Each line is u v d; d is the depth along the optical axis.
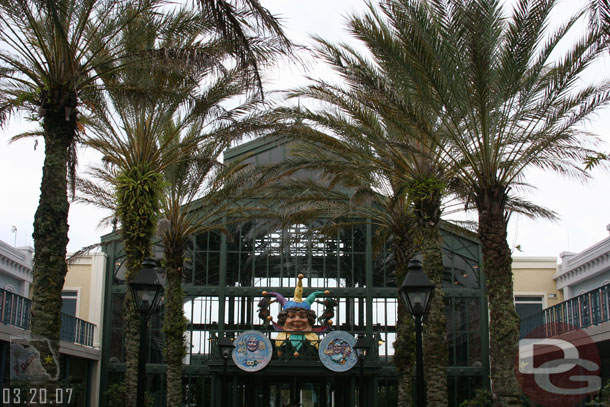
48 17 12.77
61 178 12.95
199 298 29.41
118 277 30.67
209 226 23.45
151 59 14.02
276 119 17.44
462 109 14.38
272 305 28.83
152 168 17.55
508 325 13.91
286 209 23.16
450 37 13.74
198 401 28.59
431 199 17.14
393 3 13.91
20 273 29.11
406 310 21.00
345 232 30.03
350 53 16.62
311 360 26.05
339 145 17.72
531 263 32.22
